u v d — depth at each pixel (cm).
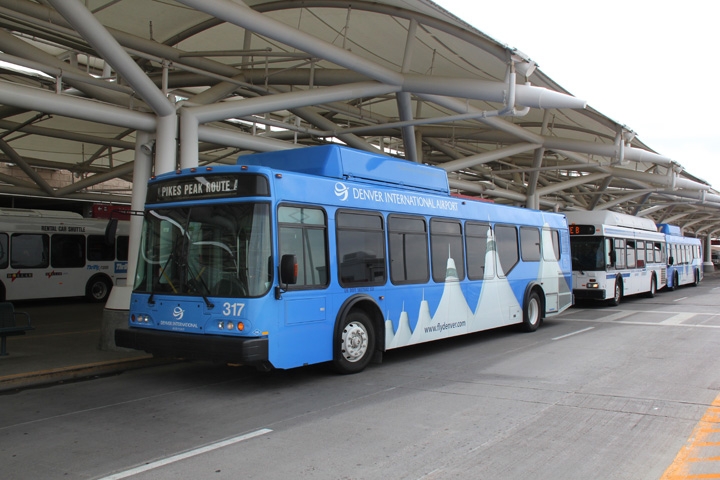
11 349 1113
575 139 2444
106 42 939
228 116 1230
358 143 2081
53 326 1534
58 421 681
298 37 1135
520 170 2594
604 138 2548
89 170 2902
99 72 1994
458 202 1187
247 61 1880
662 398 755
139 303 862
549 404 730
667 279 2852
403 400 758
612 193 3722
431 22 1337
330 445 579
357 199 935
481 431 620
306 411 711
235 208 796
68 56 1853
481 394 787
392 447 571
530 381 865
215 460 539
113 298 1111
